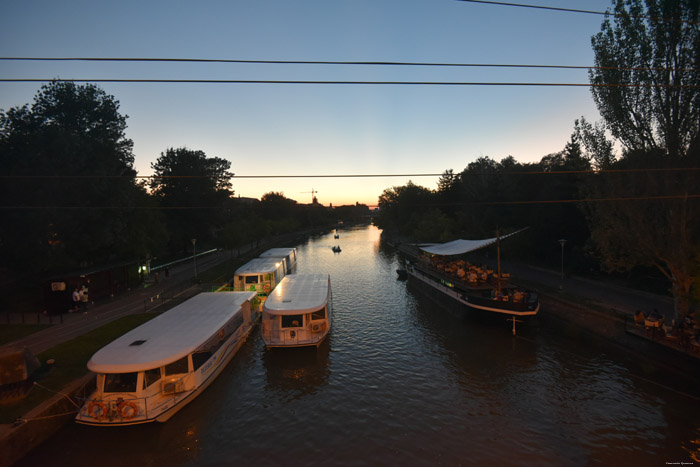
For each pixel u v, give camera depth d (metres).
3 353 14.90
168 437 14.70
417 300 36.94
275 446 14.10
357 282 46.78
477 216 65.44
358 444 14.10
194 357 20.02
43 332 22.91
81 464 13.16
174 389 15.98
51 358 18.81
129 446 14.13
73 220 30.58
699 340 17.41
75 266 37.53
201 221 69.75
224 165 76.19
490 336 25.19
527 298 26.45
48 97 38.50
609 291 31.77
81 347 20.28
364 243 108.25
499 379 18.98
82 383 16.44
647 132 21.08
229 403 17.36
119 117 42.56
